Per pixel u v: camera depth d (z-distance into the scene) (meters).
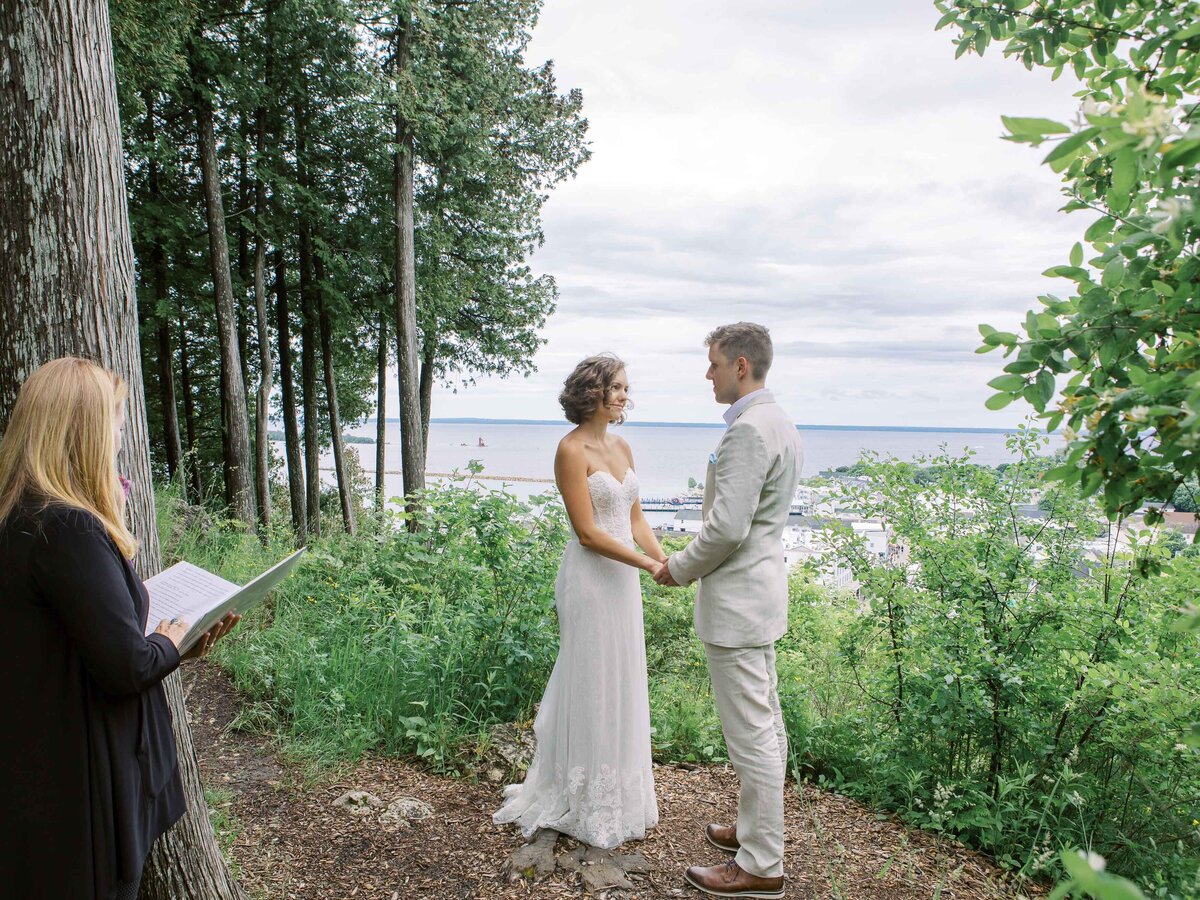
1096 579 3.59
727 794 3.59
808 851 3.10
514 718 4.24
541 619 4.60
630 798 3.09
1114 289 1.45
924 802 3.51
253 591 2.01
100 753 1.66
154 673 1.67
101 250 2.11
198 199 15.68
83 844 1.63
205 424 20.48
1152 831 3.28
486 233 17.72
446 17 13.97
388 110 13.75
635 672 3.14
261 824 3.22
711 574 2.81
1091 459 1.44
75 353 2.06
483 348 18.94
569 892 2.73
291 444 17.69
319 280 16.22
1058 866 2.97
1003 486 3.89
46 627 1.61
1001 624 3.68
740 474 2.65
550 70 17.23
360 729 3.96
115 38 9.60
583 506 3.04
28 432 1.67
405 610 4.87
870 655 4.20
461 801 3.42
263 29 14.02
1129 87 1.80
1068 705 3.29
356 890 2.76
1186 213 1.06
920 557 3.91
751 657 2.74
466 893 2.74
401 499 6.51
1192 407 1.02
